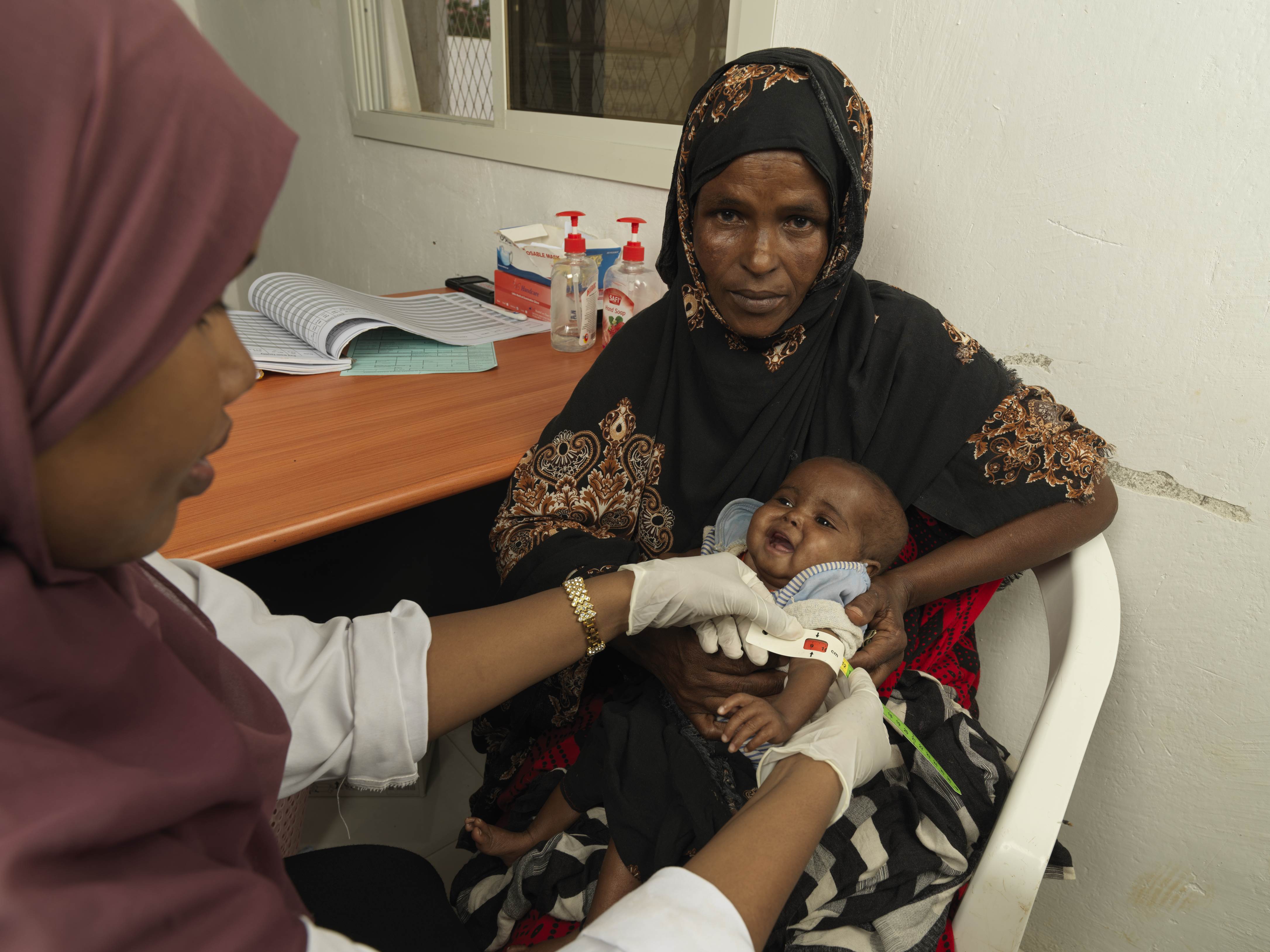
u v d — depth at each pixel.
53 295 0.32
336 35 2.55
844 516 1.03
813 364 1.13
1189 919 1.24
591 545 1.09
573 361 1.58
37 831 0.30
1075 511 1.04
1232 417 1.04
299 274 1.78
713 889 0.53
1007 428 1.06
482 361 1.54
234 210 0.38
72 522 0.36
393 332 1.69
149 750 0.38
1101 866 1.33
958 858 0.86
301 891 0.82
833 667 0.92
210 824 0.40
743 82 0.97
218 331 0.40
